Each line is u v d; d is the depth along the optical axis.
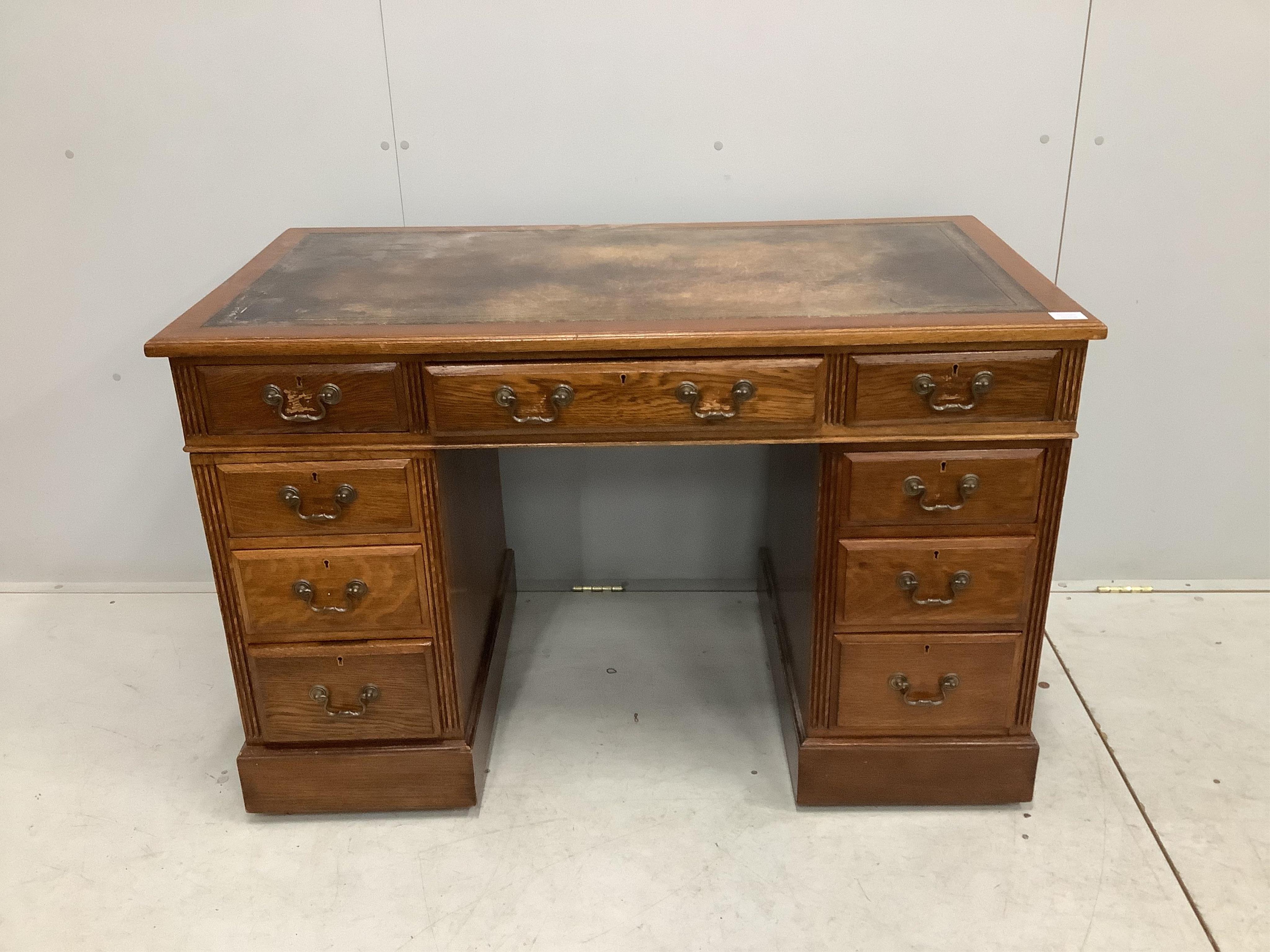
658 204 2.18
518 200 2.17
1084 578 2.50
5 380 2.35
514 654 2.31
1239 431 2.32
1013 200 2.15
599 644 2.34
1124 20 1.99
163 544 2.53
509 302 1.65
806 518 1.77
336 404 1.57
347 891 1.72
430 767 1.82
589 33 2.03
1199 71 2.03
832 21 2.02
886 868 1.74
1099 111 2.07
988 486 1.62
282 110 2.11
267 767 1.82
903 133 2.10
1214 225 2.14
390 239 2.02
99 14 2.03
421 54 2.05
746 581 2.52
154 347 1.51
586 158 2.13
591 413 1.57
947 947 1.59
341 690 1.78
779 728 2.07
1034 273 1.74
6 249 2.23
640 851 1.78
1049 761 1.96
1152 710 2.09
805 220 2.13
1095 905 1.66
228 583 1.71
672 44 2.04
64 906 1.70
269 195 2.18
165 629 2.41
